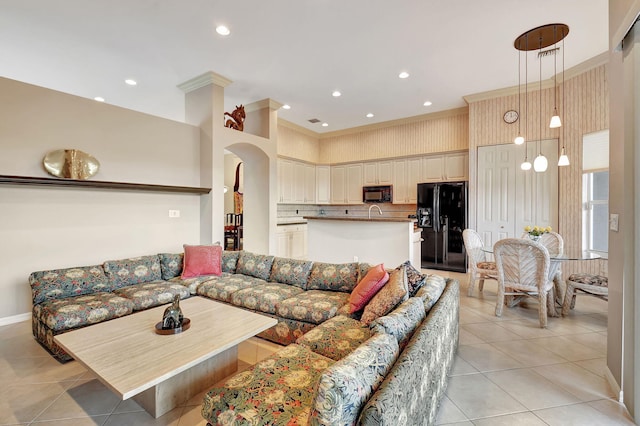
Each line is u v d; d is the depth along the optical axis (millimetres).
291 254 6484
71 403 1889
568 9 2857
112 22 3041
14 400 1915
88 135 3512
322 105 5621
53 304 2588
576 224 4297
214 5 2805
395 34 3283
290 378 1463
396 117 6402
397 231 3973
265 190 5496
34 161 3125
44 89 3184
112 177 3719
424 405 1368
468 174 5598
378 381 1093
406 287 2053
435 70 4172
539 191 4695
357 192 7242
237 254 3941
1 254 2988
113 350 1752
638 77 1702
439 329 1659
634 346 1743
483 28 3172
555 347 2637
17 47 3498
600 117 3951
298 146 7137
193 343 1851
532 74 4312
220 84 4477
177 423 1732
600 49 3635
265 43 3469
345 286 2971
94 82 4484
